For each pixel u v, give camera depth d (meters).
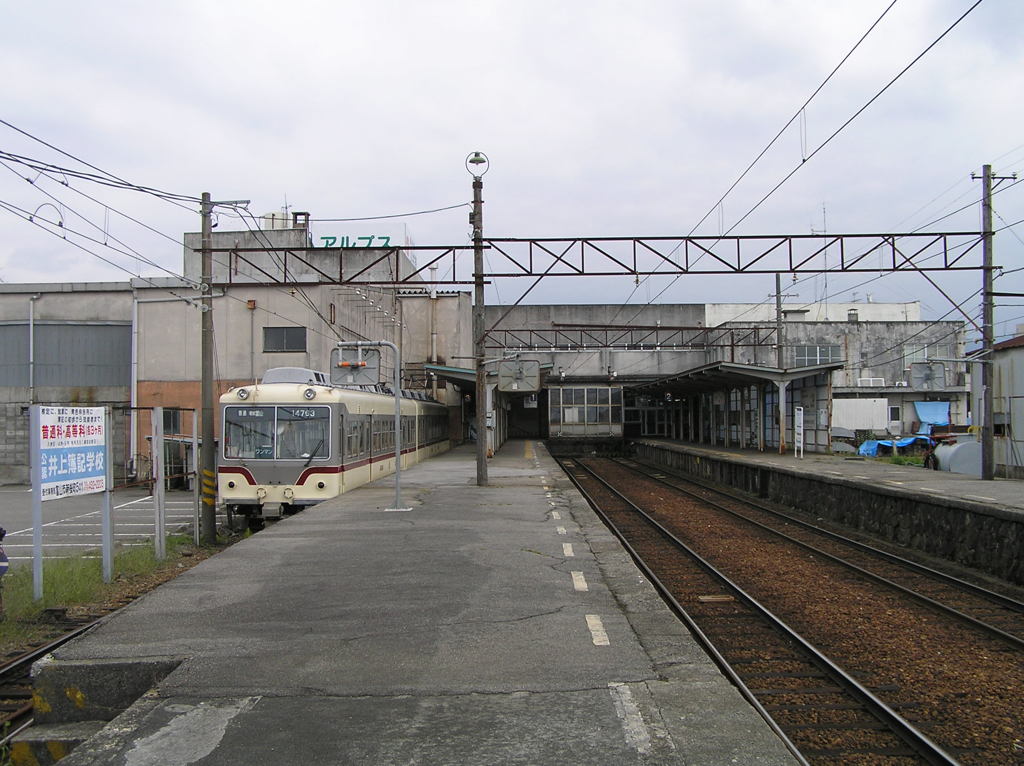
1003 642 8.19
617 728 4.60
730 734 4.52
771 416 32.94
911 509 15.24
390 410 23.47
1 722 6.14
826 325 50.50
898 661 7.52
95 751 4.35
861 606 9.85
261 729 4.61
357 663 5.78
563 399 52.25
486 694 5.14
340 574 8.98
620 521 18.81
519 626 6.77
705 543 15.26
